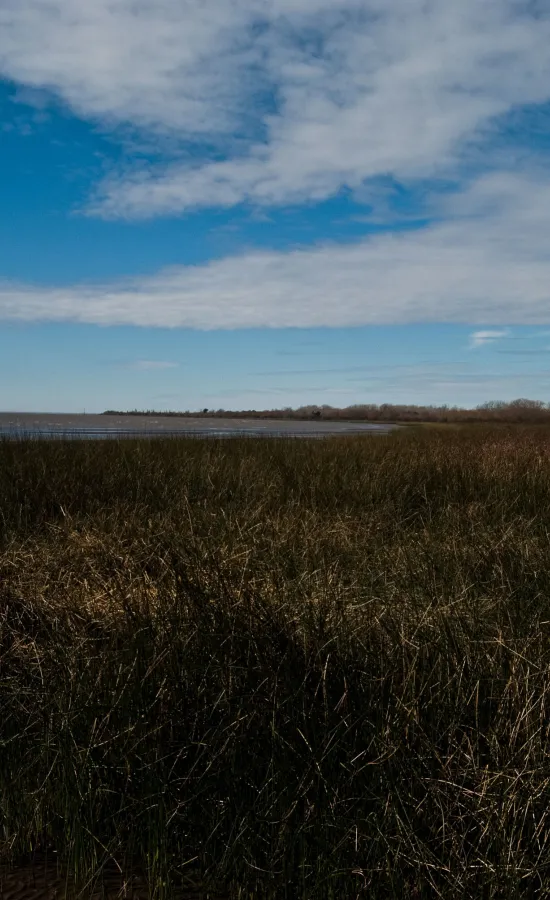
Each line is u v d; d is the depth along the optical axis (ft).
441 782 6.86
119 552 14.69
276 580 12.26
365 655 8.68
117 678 8.72
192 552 13.60
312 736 7.47
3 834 7.63
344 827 6.77
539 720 7.22
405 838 6.56
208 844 7.07
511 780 6.72
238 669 8.36
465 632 9.38
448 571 13.64
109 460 27.48
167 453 30.73
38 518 18.81
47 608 11.40
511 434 55.62
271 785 7.18
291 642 8.59
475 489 25.17
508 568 13.48
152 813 7.12
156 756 7.45
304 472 26.43
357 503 22.93
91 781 7.52
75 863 7.07
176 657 8.65
